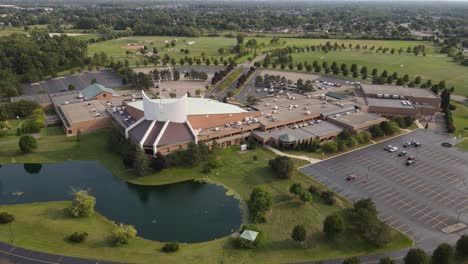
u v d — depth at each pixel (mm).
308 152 163875
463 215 119750
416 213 120750
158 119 164250
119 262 97625
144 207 126875
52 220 114812
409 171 147875
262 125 178125
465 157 160000
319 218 116938
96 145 171375
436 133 186000
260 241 103750
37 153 162625
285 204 124938
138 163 142375
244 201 129125
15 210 120375
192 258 100062
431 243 106500
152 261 98500
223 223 117938
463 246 96500
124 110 195375
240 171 148500
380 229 103688
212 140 167250
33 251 100125
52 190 136375
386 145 171500
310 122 188875
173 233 112875
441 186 137000
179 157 150625
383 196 130250
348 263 90312
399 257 100812
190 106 178250
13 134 180875
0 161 156000
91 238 107188
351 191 133000
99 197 132500
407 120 193250
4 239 104125
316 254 101562
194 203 129000
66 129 181000
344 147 164625
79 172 149125
